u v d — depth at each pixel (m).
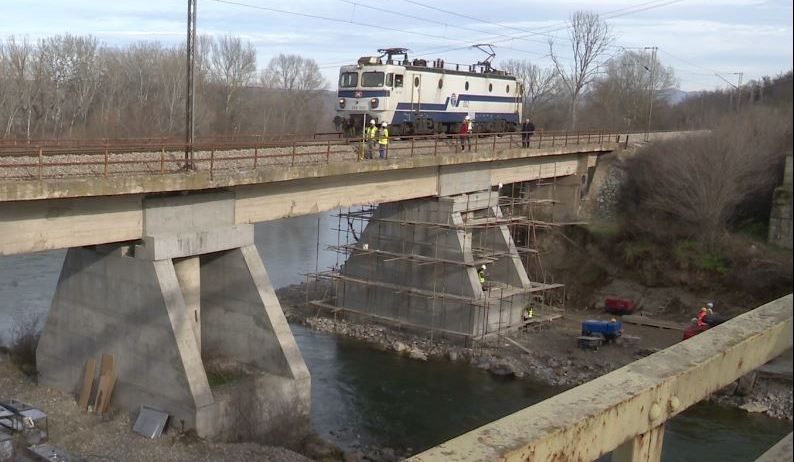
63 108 77.12
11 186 21.28
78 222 24.59
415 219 42.41
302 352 38.69
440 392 33.75
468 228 40.81
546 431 4.08
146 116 73.25
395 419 30.58
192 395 25.31
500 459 3.73
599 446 4.42
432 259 40.25
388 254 42.06
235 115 90.06
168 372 25.97
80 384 28.80
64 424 26.22
